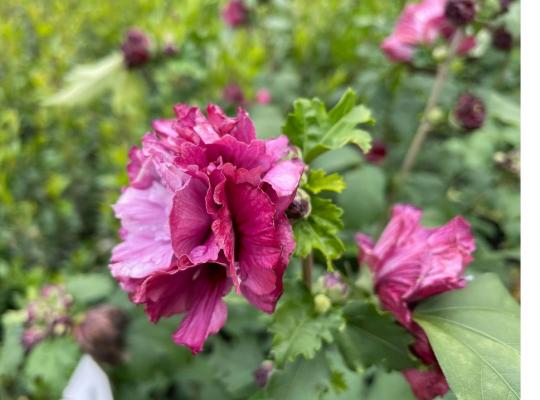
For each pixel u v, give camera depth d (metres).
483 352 0.14
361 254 0.17
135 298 0.13
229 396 0.27
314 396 0.16
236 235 0.13
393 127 0.34
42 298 0.27
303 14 0.42
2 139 0.35
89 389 0.23
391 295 0.16
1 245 0.34
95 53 0.47
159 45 0.33
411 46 0.29
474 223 0.31
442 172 0.34
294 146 0.15
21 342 0.27
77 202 0.41
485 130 0.31
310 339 0.15
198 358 0.27
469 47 0.28
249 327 0.27
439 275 0.15
